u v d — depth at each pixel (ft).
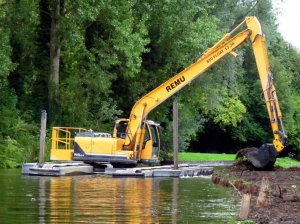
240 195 75.51
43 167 111.75
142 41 156.04
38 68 161.48
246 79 279.69
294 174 106.52
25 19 152.87
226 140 284.41
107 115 161.79
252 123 282.56
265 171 117.29
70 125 156.76
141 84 171.94
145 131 129.29
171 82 126.21
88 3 148.25
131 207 61.00
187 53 174.50
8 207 59.72
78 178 102.94
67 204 62.44
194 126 198.08
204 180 103.96
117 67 166.91
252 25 122.72
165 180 102.37
